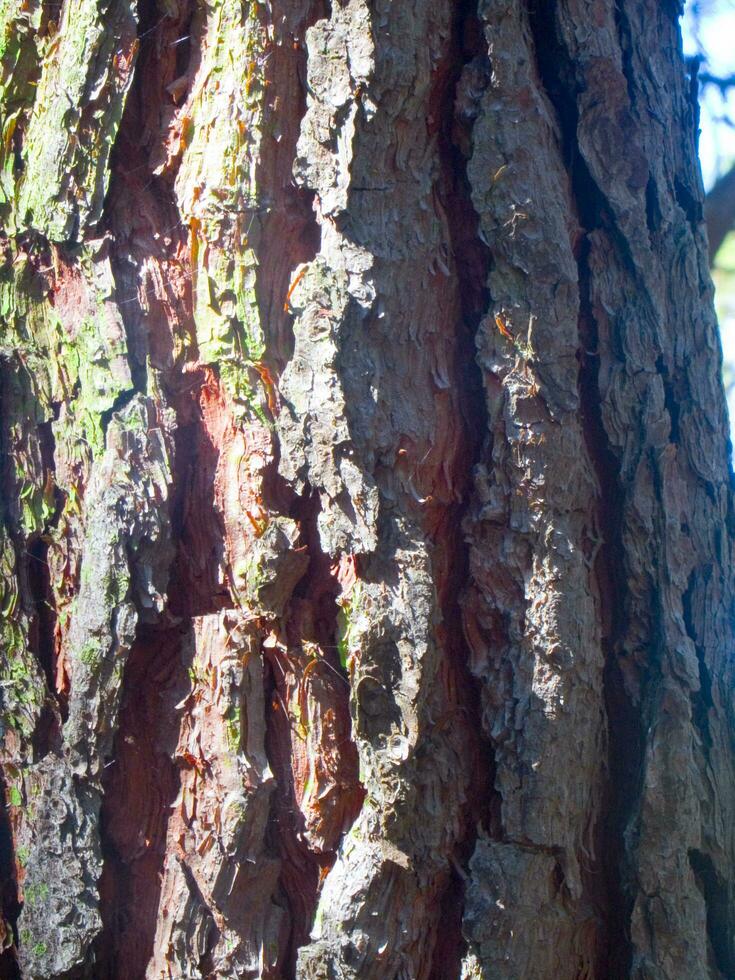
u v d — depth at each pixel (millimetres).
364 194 934
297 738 918
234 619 912
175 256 952
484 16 966
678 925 955
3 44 972
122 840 922
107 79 947
